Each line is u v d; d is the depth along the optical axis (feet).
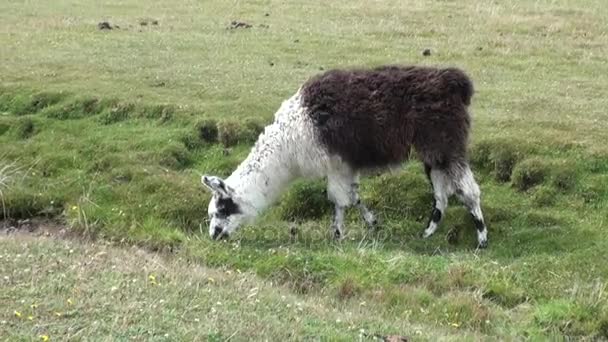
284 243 33.78
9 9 76.23
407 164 38.19
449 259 31.68
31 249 28.53
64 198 37.83
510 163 38.34
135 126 44.55
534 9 75.20
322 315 24.54
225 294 25.18
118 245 33.53
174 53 58.59
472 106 45.65
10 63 55.52
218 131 42.63
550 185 36.32
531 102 46.24
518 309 28.25
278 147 33.45
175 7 77.97
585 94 48.19
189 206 36.55
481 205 35.58
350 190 34.32
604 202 35.01
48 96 47.91
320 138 32.89
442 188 33.50
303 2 80.12
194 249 32.50
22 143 43.42
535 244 32.86
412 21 70.23
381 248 32.96
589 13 73.26
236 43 61.82
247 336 21.77
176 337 21.31
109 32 65.77
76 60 56.49
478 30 66.44
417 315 27.20
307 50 59.36
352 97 32.78
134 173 39.09
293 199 37.14
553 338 25.88
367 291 28.94
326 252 32.14
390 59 56.29
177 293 24.67
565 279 29.60
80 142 42.80
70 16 73.05
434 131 32.35
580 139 39.29
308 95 33.19
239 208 33.53
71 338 21.01
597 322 26.48
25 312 22.33
